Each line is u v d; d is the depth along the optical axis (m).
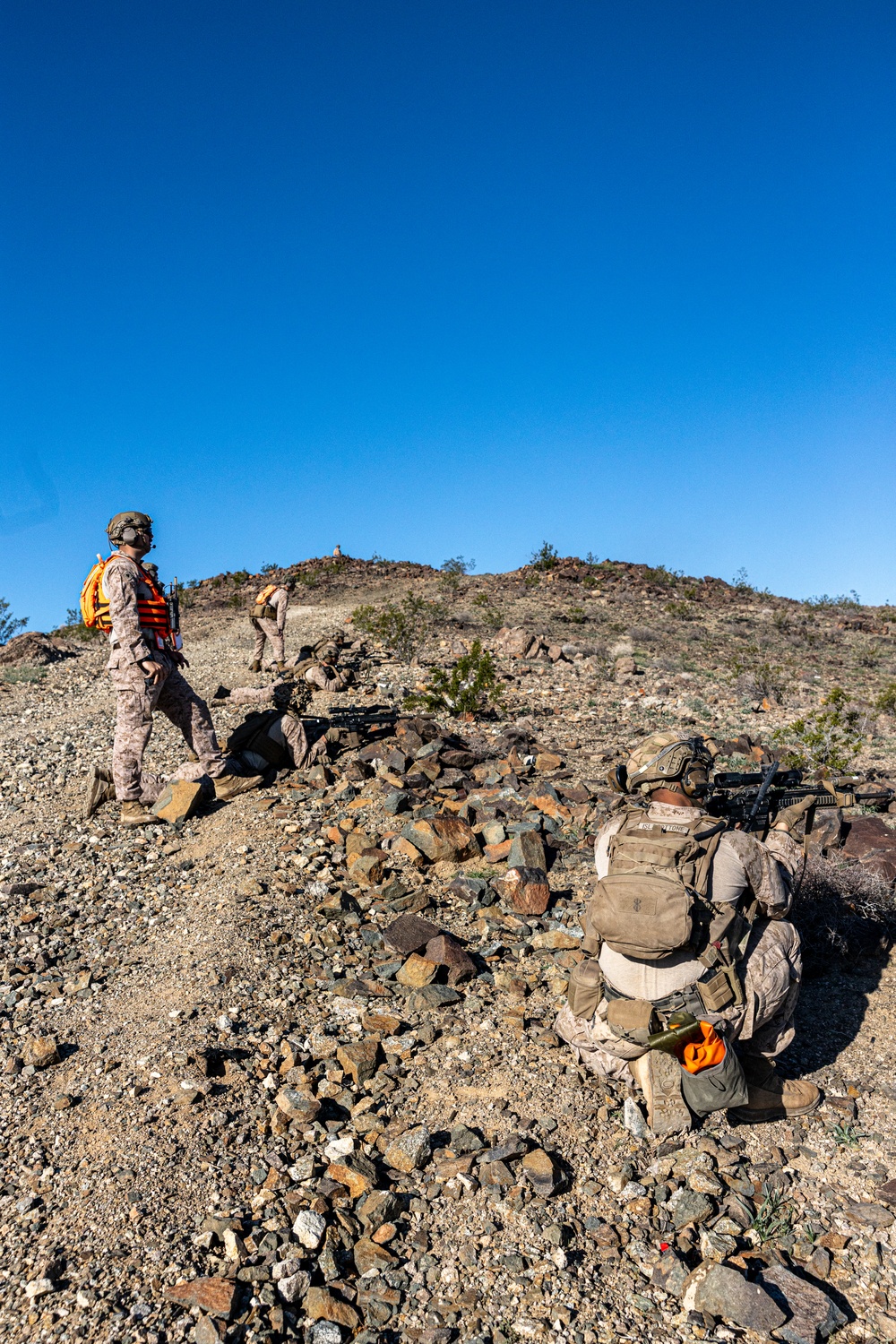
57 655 15.20
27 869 5.55
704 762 3.02
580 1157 2.95
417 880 5.21
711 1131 3.09
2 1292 2.36
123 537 6.20
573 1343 2.24
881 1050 3.60
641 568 31.16
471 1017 3.80
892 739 10.25
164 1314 2.28
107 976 4.23
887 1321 2.34
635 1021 2.79
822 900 4.38
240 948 4.30
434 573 31.16
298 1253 2.50
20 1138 3.02
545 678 13.23
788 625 22.69
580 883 5.15
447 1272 2.47
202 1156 2.89
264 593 12.99
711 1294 2.35
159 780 6.66
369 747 7.59
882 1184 2.85
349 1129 3.08
